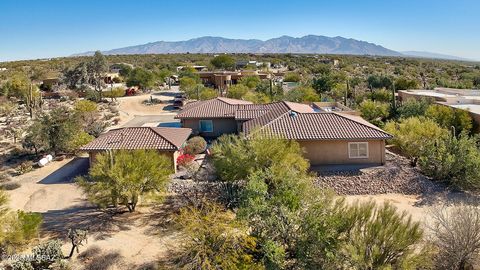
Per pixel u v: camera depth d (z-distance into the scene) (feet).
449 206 78.69
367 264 45.65
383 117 151.33
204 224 49.60
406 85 243.40
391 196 85.51
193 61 545.44
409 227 50.29
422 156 94.89
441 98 160.86
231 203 72.54
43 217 76.38
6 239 56.75
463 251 51.44
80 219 74.90
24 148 130.11
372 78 270.67
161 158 80.64
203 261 46.65
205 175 88.84
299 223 51.01
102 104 231.30
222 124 142.20
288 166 71.56
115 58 591.37
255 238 49.29
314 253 48.32
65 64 430.61
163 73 350.43
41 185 97.04
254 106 143.33
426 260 47.98
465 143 89.71
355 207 51.55
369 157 96.48
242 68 432.66
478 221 53.11
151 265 56.24
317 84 247.91
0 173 106.93
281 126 101.65
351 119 103.24
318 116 105.40
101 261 57.62
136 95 269.64
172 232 66.08
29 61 514.68
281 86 238.68
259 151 75.72
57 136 124.16
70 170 108.68
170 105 227.40
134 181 71.97
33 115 200.85
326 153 96.68
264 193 55.88
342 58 620.49
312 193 54.54
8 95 262.26
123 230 69.21
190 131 123.54
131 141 102.53
